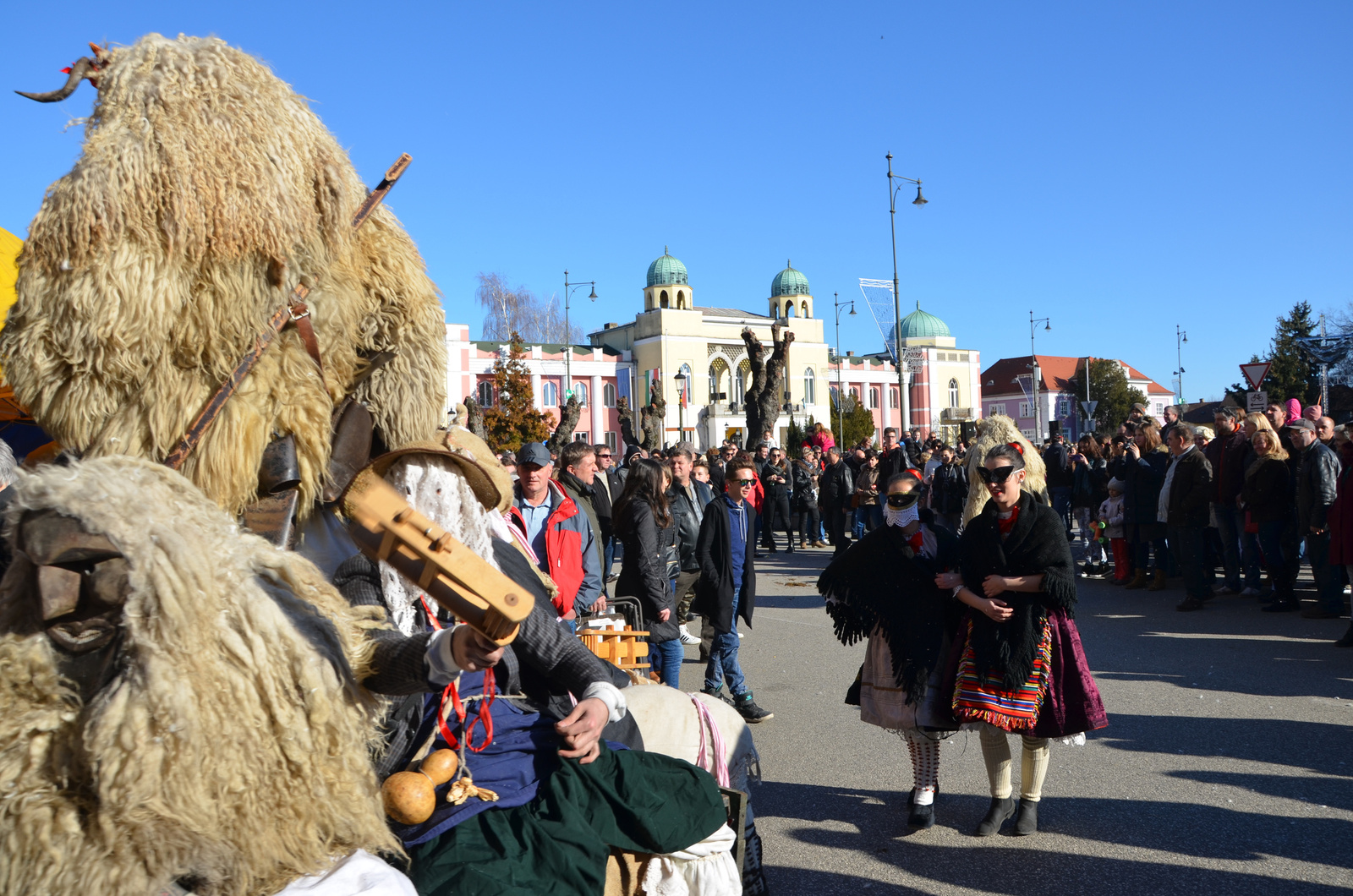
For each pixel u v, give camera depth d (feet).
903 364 94.32
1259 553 33.42
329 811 4.47
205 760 3.97
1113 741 18.25
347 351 6.35
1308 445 29.32
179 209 5.22
